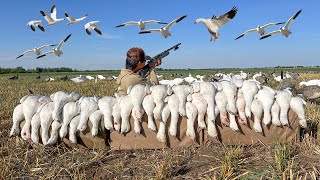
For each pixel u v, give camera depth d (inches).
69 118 205.9
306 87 443.8
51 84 988.6
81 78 1174.3
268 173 157.9
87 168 181.6
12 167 181.8
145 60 236.4
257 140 207.3
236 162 172.4
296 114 206.8
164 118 203.0
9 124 297.3
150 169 176.6
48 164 186.2
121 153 203.6
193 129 203.8
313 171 157.6
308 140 198.2
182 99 204.4
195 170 171.3
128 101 206.4
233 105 203.9
